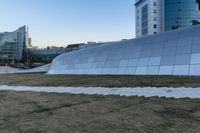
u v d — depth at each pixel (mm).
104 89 19703
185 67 25109
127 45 35781
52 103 14766
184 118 10461
